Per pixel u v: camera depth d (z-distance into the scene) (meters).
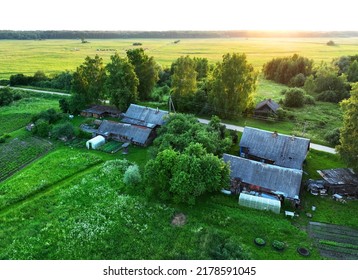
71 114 78.25
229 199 42.81
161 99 92.62
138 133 60.84
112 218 38.47
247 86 72.81
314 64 132.25
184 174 39.62
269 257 33.12
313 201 43.28
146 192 42.56
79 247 34.06
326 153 57.44
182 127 55.06
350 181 44.59
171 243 35.03
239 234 36.53
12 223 37.75
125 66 76.94
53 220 38.19
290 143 51.09
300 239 35.84
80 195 43.16
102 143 60.78
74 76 80.00
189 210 40.38
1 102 92.12
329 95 97.94
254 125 72.69
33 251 33.41
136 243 34.94
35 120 71.94
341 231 37.66
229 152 57.47
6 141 64.06
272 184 43.09
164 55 186.88
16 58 174.00
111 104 80.44
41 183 46.06
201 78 106.81
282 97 102.25
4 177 50.28
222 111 75.00
